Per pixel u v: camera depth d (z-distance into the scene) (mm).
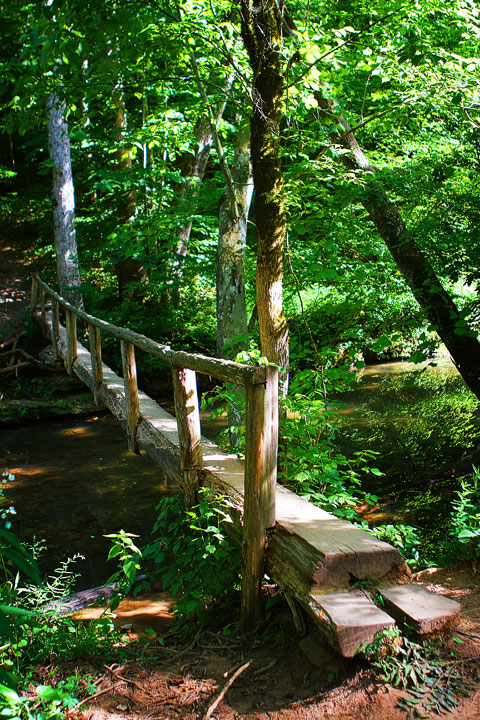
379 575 2531
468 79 5160
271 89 3918
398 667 2227
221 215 7504
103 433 10742
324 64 5172
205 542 3266
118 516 6871
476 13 5422
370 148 9188
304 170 5062
